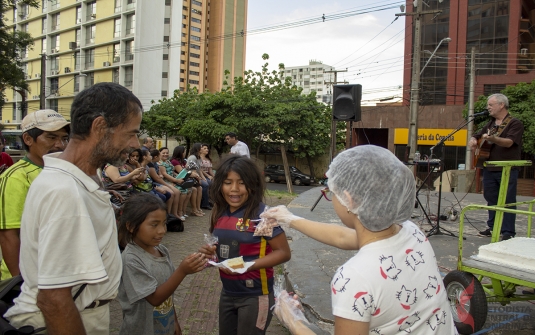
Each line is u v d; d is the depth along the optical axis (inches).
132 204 95.0
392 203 53.7
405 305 52.6
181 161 365.7
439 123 1039.0
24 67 2121.1
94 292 63.6
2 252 89.2
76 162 62.8
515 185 197.0
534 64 1014.4
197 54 3248.0
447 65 1120.8
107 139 62.0
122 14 1732.3
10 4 628.4
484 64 1097.4
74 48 1881.2
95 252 58.8
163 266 99.1
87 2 1851.6
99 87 62.7
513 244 121.3
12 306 65.9
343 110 293.6
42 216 57.2
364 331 50.8
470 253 191.5
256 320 94.4
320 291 149.8
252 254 96.1
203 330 140.5
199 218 327.0
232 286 96.0
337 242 78.1
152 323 93.4
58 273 56.1
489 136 190.7
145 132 1441.9
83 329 58.5
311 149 1154.7
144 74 1763.0
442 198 370.0
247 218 96.1
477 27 1099.3
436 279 56.6
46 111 102.7
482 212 309.7
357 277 52.1
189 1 3144.7
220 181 98.0
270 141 1165.7
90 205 62.0
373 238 56.4
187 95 1387.8
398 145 1093.1
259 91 1163.9
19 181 92.7
